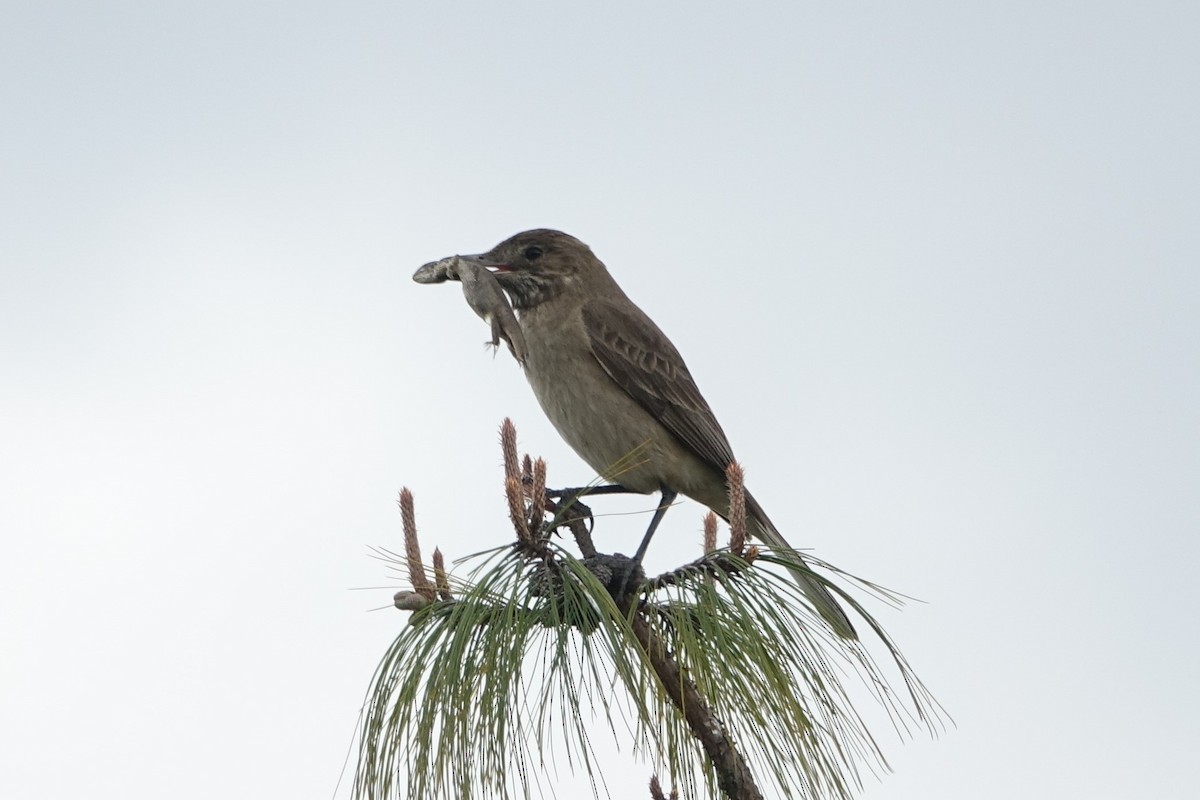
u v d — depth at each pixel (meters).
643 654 5.98
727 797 6.30
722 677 6.12
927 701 6.30
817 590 6.84
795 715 6.06
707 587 6.46
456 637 5.98
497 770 5.80
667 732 6.05
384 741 5.93
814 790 6.02
